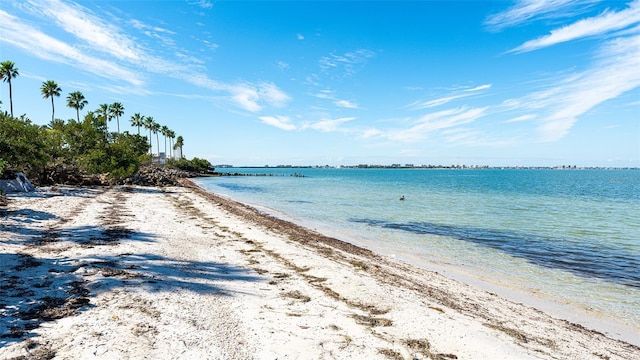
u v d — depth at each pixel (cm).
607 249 1961
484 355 615
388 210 3631
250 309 737
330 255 1470
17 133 2991
